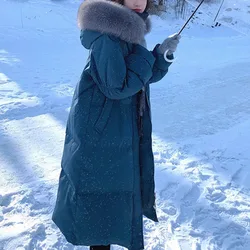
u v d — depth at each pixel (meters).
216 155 4.09
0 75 6.40
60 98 5.51
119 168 2.05
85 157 2.02
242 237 2.83
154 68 2.18
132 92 1.90
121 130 2.02
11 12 11.55
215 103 5.72
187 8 12.16
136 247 2.19
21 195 3.16
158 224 2.91
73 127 2.04
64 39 9.66
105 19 1.80
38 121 4.72
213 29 12.20
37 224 2.79
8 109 4.96
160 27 11.82
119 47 1.85
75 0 13.97
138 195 2.15
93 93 1.99
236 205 3.22
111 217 2.10
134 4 1.97
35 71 6.80
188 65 7.95
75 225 2.10
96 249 2.34
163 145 4.28
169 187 3.45
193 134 4.62
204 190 3.41
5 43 8.62
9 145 4.05
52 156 3.90
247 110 5.51
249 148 4.28
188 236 2.81
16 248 2.59
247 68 7.89
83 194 2.06
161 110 5.34
